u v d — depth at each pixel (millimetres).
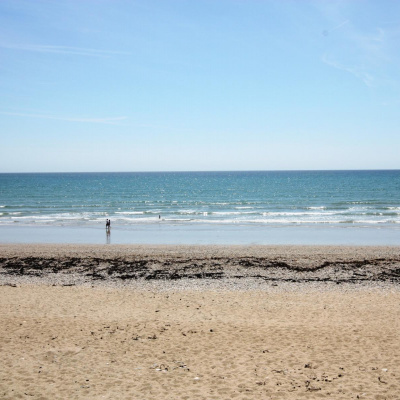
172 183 145250
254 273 20281
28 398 8094
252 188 109250
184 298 15898
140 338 11539
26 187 115625
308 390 8383
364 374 9109
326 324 12617
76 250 26469
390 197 74312
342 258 23516
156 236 34281
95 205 61719
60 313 13875
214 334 11836
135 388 8555
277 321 12992
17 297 15953
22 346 10883
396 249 26312
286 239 32375
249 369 9477
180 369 9516
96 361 9984
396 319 13055
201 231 37000
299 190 97312
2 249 26875
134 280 19000
